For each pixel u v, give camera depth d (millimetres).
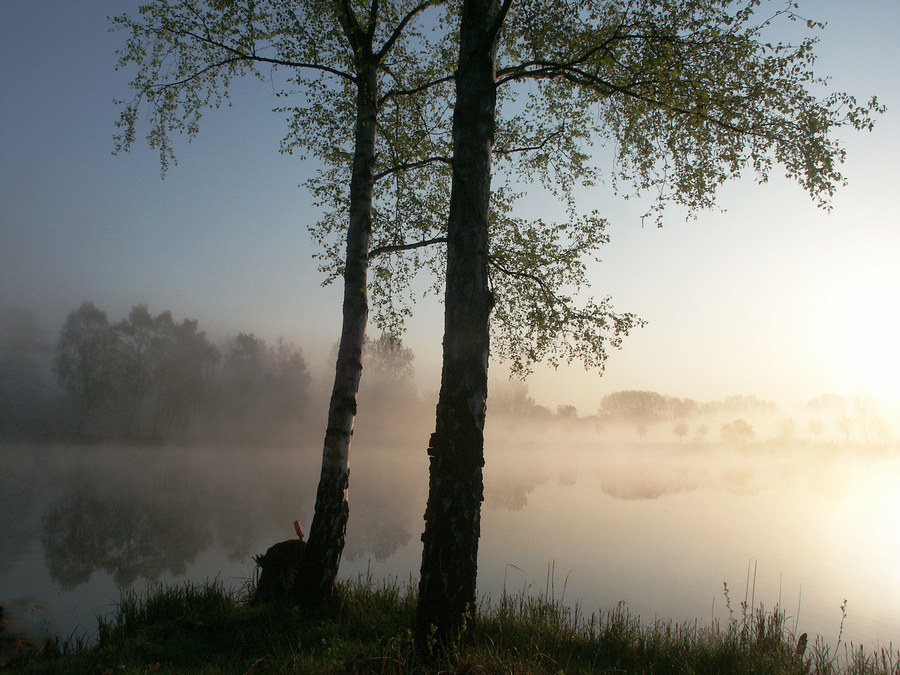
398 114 10133
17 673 5652
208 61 9055
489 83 6398
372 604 7363
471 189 6070
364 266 8438
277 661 5281
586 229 9859
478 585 11648
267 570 8164
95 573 12867
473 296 5812
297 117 9578
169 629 6707
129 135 9242
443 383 5707
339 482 7660
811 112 7113
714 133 7805
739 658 6156
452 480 5430
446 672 4645
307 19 8891
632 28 7559
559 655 6125
